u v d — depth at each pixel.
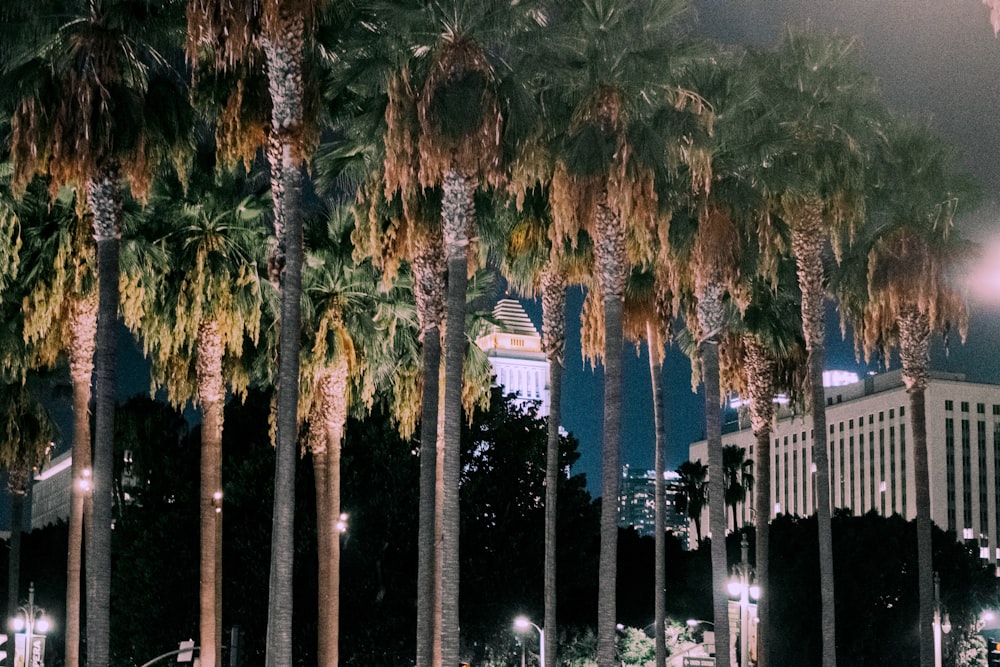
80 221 35.75
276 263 31.00
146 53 29.20
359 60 30.70
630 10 31.95
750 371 47.66
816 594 79.44
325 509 45.94
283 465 26.94
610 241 32.09
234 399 66.81
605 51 31.66
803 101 38.84
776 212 40.16
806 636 79.44
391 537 62.56
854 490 191.88
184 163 31.05
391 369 46.06
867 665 78.56
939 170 41.28
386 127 32.12
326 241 42.75
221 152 30.81
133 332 40.12
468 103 29.00
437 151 29.34
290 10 27.58
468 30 29.53
